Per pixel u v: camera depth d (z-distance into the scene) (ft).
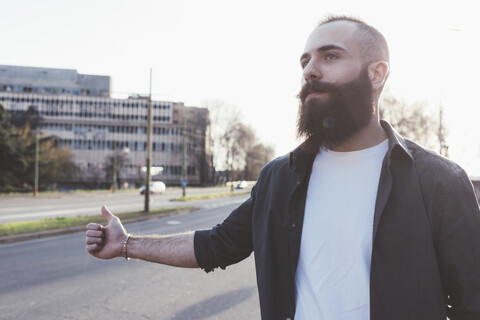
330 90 3.92
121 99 342.85
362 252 3.77
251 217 4.81
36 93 348.79
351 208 3.93
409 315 3.44
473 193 3.66
